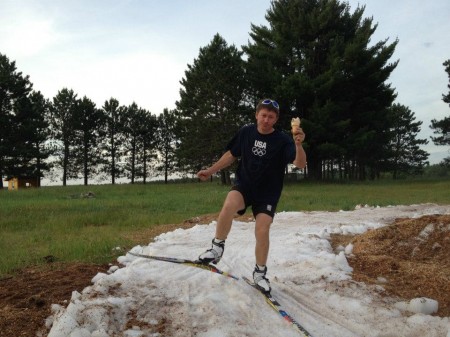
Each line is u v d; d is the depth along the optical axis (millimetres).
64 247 6461
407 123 64938
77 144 53844
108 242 6695
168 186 33000
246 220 9508
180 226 8836
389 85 35250
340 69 31484
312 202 15453
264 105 3836
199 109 35000
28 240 7629
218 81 33625
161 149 60719
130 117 57531
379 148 54656
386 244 5762
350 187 27484
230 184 35062
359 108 34844
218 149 33344
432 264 5070
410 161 67750
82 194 20734
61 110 52250
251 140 3943
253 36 36406
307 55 33844
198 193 21531
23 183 43906
